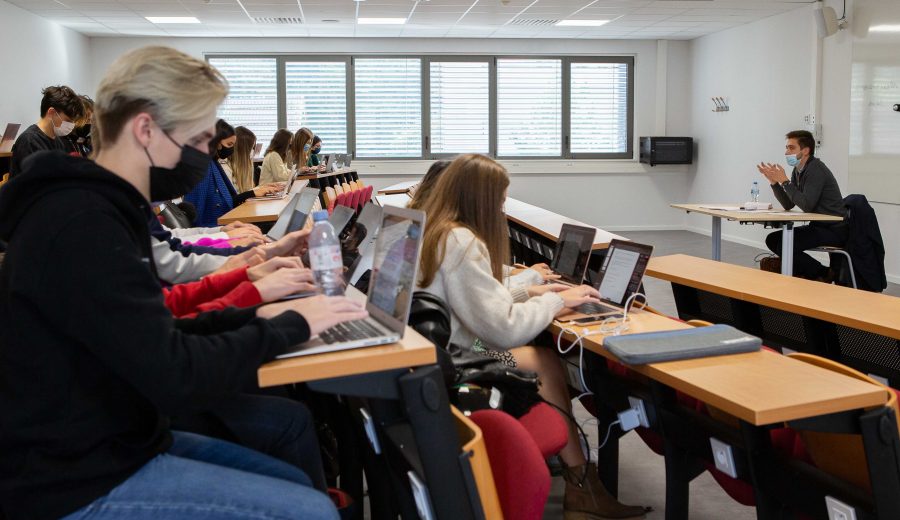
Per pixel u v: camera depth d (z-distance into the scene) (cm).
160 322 112
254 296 160
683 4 838
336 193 668
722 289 263
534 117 1129
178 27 970
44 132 455
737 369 164
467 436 141
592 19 938
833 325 248
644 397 201
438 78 1106
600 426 231
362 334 138
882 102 695
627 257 240
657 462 282
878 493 142
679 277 288
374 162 1105
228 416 151
